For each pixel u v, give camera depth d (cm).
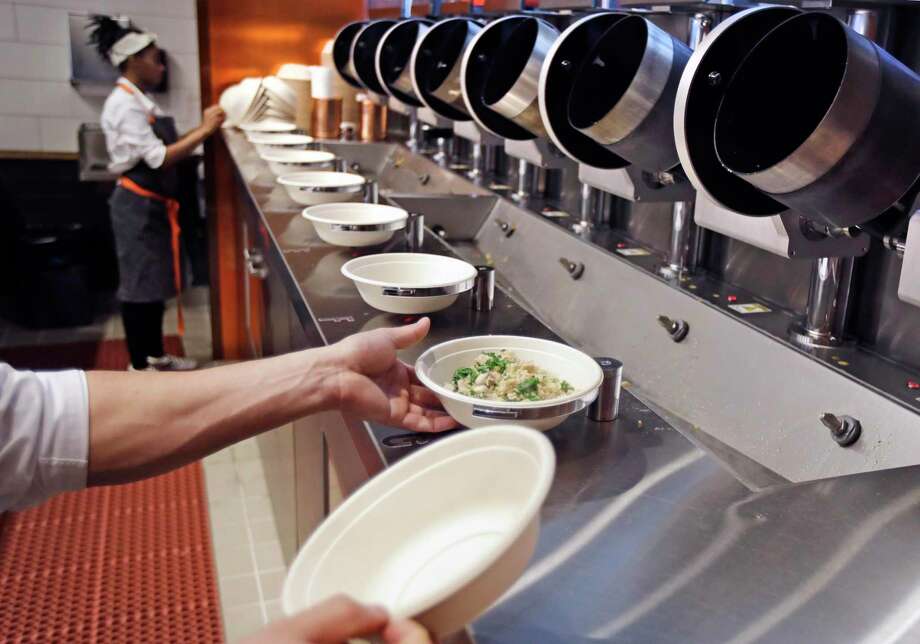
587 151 173
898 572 82
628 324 182
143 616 230
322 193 246
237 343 434
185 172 504
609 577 79
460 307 160
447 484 78
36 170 503
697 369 157
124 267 384
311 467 185
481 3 274
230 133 396
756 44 118
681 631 72
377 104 407
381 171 387
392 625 55
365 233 197
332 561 71
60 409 93
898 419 118
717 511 92
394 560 75
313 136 416
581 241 214
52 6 495
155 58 379
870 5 134
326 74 405
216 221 419
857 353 142
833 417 124
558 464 101
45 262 459
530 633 71
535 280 228
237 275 415
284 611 63
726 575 80
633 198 175
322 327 146
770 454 135
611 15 164
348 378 104
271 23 420
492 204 274
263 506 291
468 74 208
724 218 148
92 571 249
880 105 104
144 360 404
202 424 98
